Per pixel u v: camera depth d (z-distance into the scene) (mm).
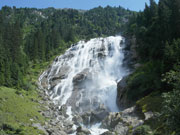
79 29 175750
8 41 78750
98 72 68750
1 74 58594
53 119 44719
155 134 24016
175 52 38688
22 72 70125
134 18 115688
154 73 44438
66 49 102812
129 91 46156
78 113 50750
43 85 67562
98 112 47156
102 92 57062
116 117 37844
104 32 190625
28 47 97438
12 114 39719
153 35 62344
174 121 13102
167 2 75312
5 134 31406
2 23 109188
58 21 179750
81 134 36844
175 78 14594
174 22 52844
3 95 47656
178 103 13055
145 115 31500
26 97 53594
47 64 84750
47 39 107438
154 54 54719
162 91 37562
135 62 66875
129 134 29906
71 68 75500
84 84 63344
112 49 81875
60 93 62469
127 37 86750
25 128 34906
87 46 89875
